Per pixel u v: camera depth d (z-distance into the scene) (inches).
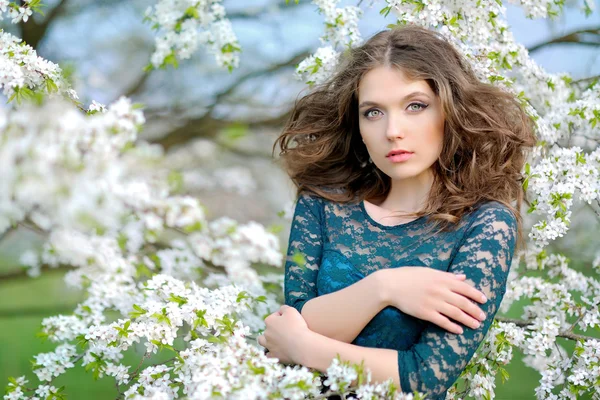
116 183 57.0
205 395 59.1
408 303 62.4
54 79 74.5
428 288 62.2
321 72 91.0
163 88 158.1
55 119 55.4
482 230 65.7
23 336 175.8
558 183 84.9
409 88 68.9
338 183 80.2
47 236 69.2
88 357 76.9
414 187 73.7
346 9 93.7
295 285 72.2
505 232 65.7
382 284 63.8
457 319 61.7
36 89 76.2
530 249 94.4
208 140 154.3
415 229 70.0
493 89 74.5
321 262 73.2
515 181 78.1
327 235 74.4
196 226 63.6
